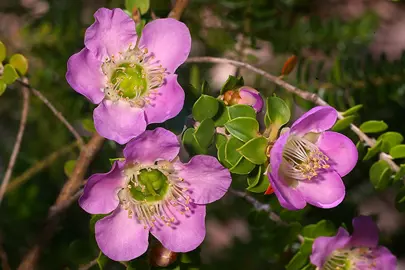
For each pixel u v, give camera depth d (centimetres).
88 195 28
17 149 31
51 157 34
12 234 35
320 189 29
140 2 31
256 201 31
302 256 31
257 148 28
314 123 29
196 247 29
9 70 30
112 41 29
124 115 29
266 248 32
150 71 29
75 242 31
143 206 29
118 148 33
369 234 31
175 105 29
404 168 30
